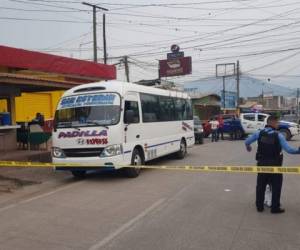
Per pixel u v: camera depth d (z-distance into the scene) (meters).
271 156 8.19
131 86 13.29
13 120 17.50
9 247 6.41
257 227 7.29
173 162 16.69
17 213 8.59
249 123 30.86
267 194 8.62
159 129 15.21
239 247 6.27
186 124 18.55
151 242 6.54
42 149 17.56
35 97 23.12
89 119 12.21
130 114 12.35
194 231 7.08
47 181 12.59
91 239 6.73
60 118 12.57
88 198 9.95
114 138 11.95
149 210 8.61
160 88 16.56
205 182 11.91
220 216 8.06
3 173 13.67
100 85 12.68
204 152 20.73
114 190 10.91
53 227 7.46
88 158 11.98
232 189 10.83
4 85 16.84
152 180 12.38
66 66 20.91
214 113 62.19
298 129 30.11
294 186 11.14
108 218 8.02
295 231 7.05
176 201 9.45
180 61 54.66
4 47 17.25
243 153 20.00
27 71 19.12
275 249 6.19
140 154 13.52
